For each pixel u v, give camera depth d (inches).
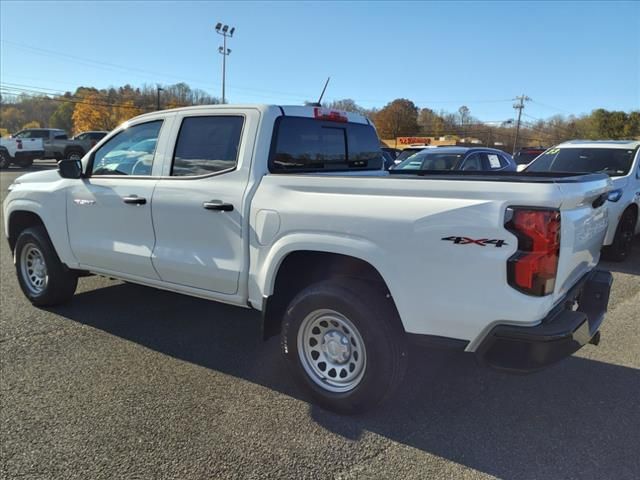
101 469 105.2
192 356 161.8
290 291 139.4
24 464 106.6
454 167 409.1
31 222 213.3
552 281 102.7
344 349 125.5
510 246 100.6
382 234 112.9
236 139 143.4
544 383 144.0
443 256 106.4
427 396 136.7
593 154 325.4
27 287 209.0
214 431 119.3
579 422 123.8
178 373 149.7
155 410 128.4
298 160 150.6
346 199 119.5
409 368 153.9
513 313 101.7
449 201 107.0
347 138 172.1
